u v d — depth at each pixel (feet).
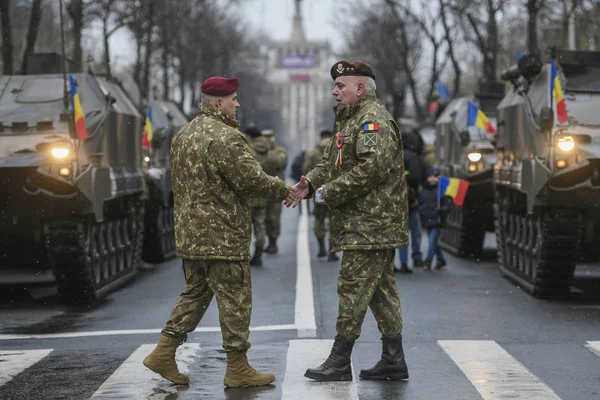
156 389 37.42
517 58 79.15
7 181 60.08
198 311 38.22
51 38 218.59
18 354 45.32
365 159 36.94
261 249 86.17
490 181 89.66
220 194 36.96
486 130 92.48
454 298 64.18
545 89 69.56
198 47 233.14
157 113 103.19
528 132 68.80
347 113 38.40
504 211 78.13
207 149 36.83
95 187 61.77
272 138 95.25
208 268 37.32
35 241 63.36
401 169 38.04
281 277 76.74
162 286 72.59
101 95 73.82
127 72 209.77
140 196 82.02
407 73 223.10
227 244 36.94
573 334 49.88
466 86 292.61
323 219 92.38
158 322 55.01
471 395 36.32
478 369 40.88
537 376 39.75
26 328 53.72
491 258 94.38
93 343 48.24
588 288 70.08
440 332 50.44
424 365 41.81
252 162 36.94
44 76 74.84
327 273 79.46
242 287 37.47
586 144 62.54
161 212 92.84
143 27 172.35
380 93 296.92
